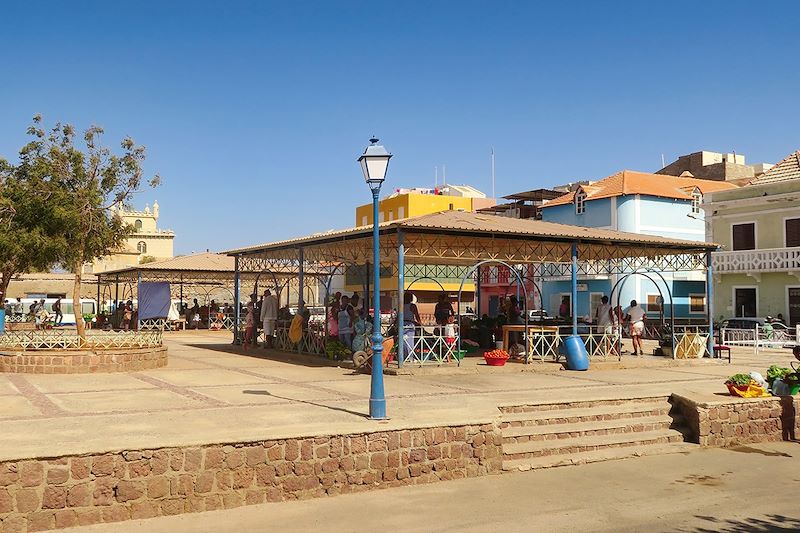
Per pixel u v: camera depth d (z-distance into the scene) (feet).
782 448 40.57
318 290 166.71
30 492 24.44
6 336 54.70
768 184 104.99
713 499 29.91
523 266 87.66
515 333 63.98
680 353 66.18
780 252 101.19
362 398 40.34
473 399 40.52
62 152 60.34
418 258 59.00
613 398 42.19
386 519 26.53
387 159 34.91
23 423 31.48
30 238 65.87
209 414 34.27
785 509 28.71
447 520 26.53
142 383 47.06
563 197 139.95
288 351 71.20
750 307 107.24
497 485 31.50
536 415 38.47
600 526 26.13
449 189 207.82
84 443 26.50
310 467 29.12
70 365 53.11
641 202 122.42
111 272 120.57
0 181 81.10
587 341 64.13
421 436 31.58
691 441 40.55
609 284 120.06
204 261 117.19
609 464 35.70
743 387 43.04
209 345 85.30
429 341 59.67
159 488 26.37
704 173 163.84
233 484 27.66
